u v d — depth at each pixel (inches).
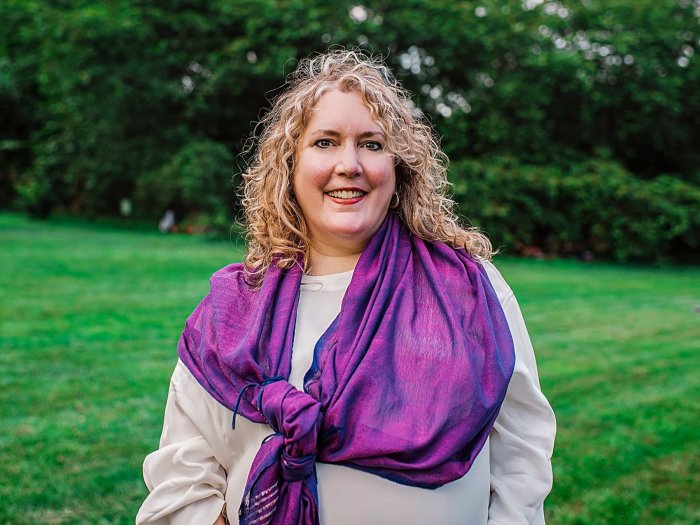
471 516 55.5
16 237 534.6
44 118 866.1
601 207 591.8
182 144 667.4
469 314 56.4
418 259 59.9
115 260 419.2
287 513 52.1
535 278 447.8
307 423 50.8
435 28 618.8
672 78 634.2
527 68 633.0
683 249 641.0
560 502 135.3
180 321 263.1
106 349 223.0
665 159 709.9
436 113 662.5
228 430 57.2
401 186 62.2
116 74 628.7
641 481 144.3
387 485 53.2
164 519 57.3
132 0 622.8
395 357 54.1
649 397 197.2
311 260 62.0
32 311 270.2
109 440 154.9
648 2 641.6
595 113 671.8
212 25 634.2
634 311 331.3
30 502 127.3
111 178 729.6
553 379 213.3
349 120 57.7
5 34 741.9
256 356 56.1
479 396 52.6
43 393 181.9
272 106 71.9
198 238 592.1
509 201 592.7
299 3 595.2
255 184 65.2
